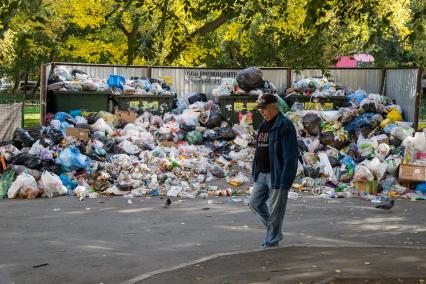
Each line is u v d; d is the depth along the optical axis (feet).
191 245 54.49
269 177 50.52
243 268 43.78
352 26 87.81
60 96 110.52
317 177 92.99
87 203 78.54
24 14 41.04
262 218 52.21
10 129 109.60
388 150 98.32
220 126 108.99
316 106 112.27
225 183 90.74
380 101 112.06
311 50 70.59
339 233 59.16
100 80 116.16
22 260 49.88
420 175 88.22
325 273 40.78
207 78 123.54
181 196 83.51
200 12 67.51
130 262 48.73
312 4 52.90
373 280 38.47
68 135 98.78
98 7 155.02
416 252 47.70
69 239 57.88
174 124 106.63
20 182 83.20
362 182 86.17
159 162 92.68
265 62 122.83
